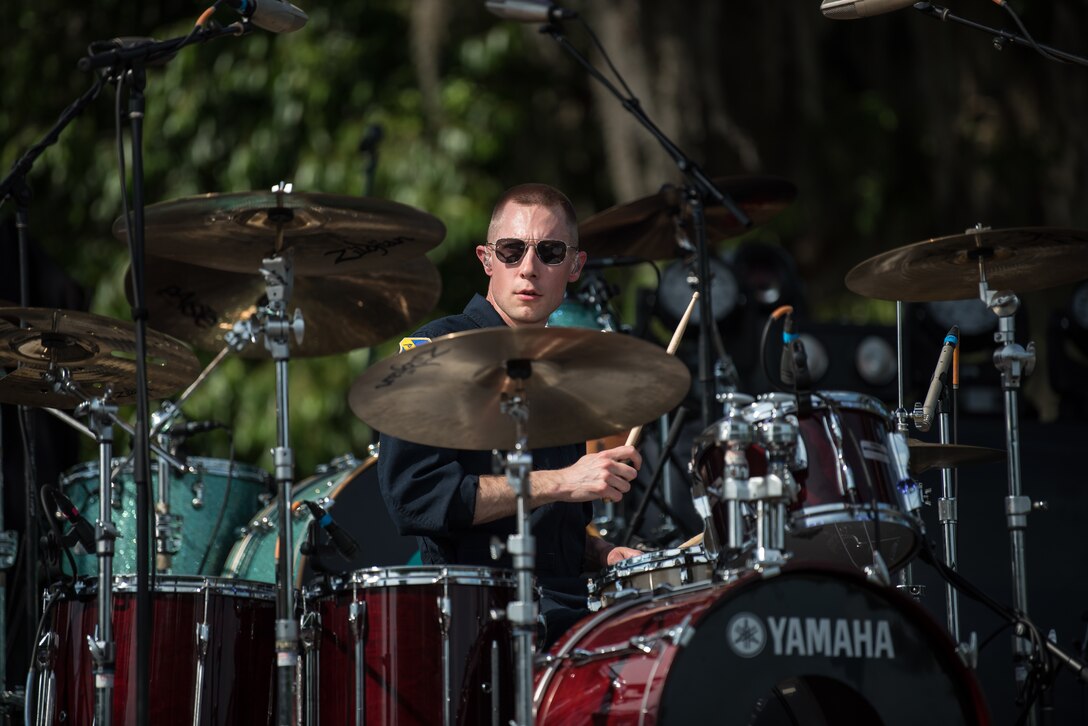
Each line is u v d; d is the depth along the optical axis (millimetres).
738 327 20438
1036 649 12328
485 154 31141
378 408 11422
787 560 10664
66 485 16641
